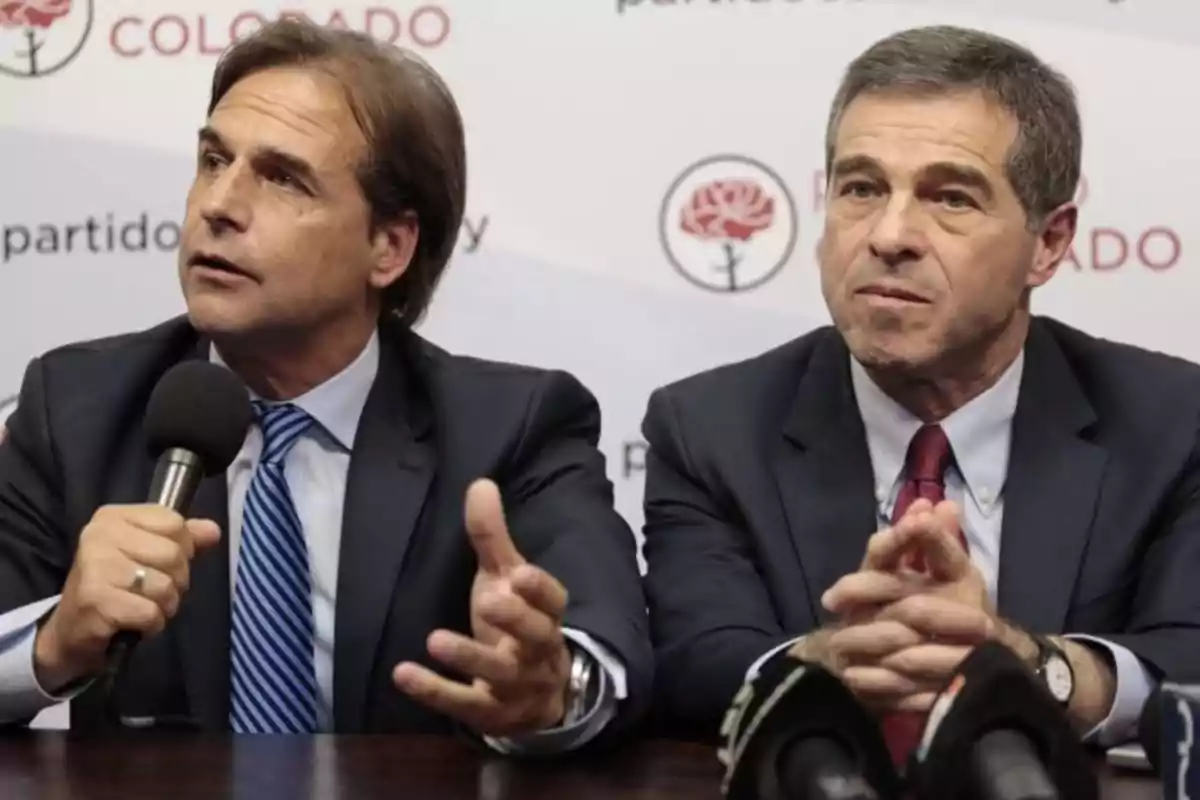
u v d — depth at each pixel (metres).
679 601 2.41
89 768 1.81
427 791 1.70
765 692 1.35
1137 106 3.44
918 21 3.49
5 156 3.65
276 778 1.76
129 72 3.63
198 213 2.47
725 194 3.52
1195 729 1.37
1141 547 2.44
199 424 2.04
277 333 2.49
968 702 1.28
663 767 1.90
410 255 2.69
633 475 3.51
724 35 3.53
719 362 3.51
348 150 2.53
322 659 2.47
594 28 3.55
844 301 2.39
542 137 3.55
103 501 2.44
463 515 2.43
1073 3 3.46
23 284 3.63
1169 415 2.51
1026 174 2.39
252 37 2.62
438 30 3.57
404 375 2.63
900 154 2.36
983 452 2.51
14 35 3.67
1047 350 2.61
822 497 2.49
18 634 2.06
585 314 3.53
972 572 1.89
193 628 2.42
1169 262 3.43
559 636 1.90
